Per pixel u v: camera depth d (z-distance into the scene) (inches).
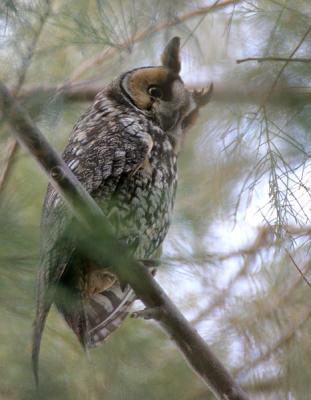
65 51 314.3
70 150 321.4
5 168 338.0
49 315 318.0
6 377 242.5
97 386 298.0
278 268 379.6
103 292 301.9
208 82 369.4
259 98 326.3
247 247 381.1
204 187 380.2
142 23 279.9
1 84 227.8
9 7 234.7
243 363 373.1
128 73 348.2
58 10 256.8
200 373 278.4
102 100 340.8
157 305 268.4
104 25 264.1
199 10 350.9
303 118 311.1
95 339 307.4
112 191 303.9
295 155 316.2
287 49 324.5
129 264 258.2
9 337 237.1
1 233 214.7
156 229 324.2
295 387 368.5
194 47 354.3
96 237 248.8
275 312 377.1
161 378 333.1
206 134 354.9
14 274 215.9
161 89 344.8
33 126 235.3
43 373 271.3
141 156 310.0
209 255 373.1
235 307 378.9
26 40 242.1
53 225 275.1
